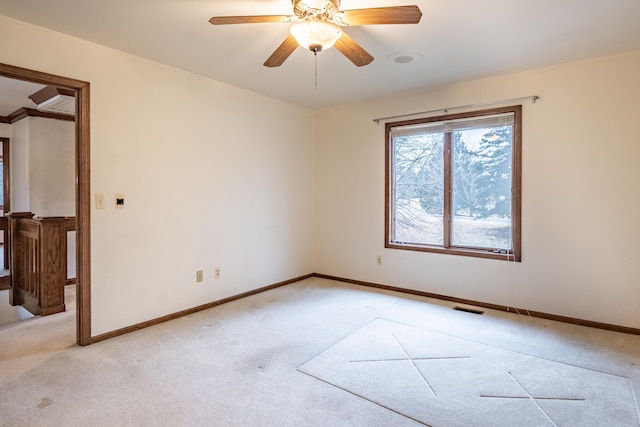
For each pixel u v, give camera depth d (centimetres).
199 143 362
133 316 314
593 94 321
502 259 369
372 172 454
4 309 459
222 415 197
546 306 348
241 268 409
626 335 306
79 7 230
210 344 286
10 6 229
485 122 374
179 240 348
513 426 188
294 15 209
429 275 415
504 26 257
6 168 546
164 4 227
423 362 257
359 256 470
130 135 308
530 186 352
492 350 276
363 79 371
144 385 226
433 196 417
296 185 480
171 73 336
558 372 243
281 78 368
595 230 324
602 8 233
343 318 344
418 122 416
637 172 306
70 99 406
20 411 199
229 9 233
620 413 198
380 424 189
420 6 229
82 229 282
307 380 233
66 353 270
